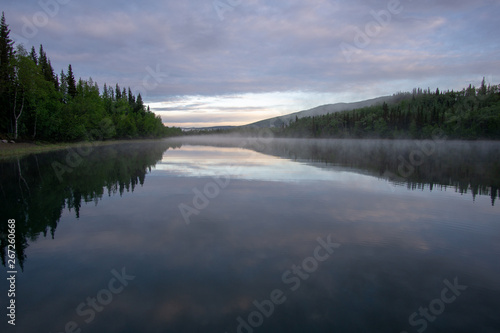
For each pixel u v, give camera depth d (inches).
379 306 225.3
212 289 247.3
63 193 625.6
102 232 386.6
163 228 405.1
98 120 2883.9
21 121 2025.1
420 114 5059.1
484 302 233.1
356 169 1062.4
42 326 199.5
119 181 776.9
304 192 652.1
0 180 770.2
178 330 194.7
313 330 195.6
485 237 381.1
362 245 349.7
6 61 1875.0
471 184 771.4
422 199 592.4
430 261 307.9
